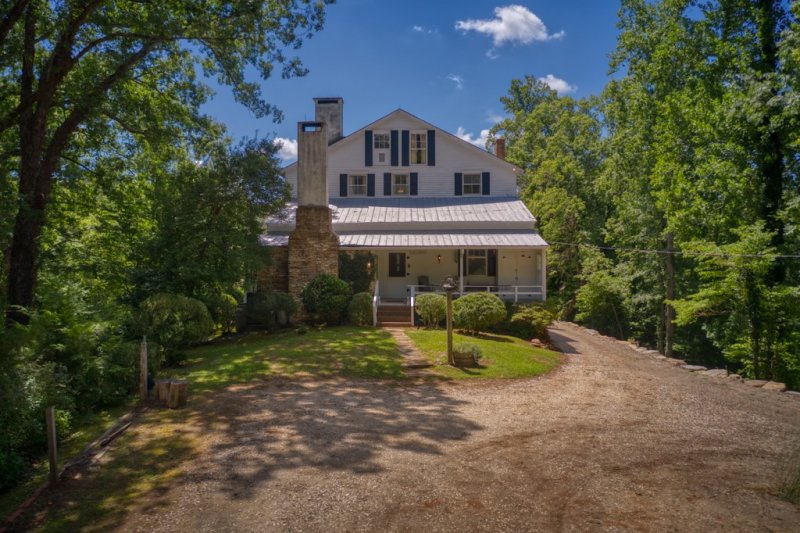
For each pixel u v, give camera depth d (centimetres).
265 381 1186
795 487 618
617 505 571
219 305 1769
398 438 794
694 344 2942
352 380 1222
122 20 1332
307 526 512
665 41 2373
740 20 2103
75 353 923
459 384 1218
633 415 994
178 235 1841
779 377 1794
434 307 1925
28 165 1297
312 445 753
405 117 2822
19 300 1255
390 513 541
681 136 2277
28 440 716
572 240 3375
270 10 1510
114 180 1853
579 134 3691
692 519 539
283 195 2084
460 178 2805
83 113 1382
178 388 955
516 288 2198
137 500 571
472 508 555
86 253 1792
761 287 1778
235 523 517
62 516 534
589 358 1761
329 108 3075
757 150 2003
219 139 1975
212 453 717
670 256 2677
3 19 1119
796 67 1759
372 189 2819
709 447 798
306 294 1997
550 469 678
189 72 1731
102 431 820
